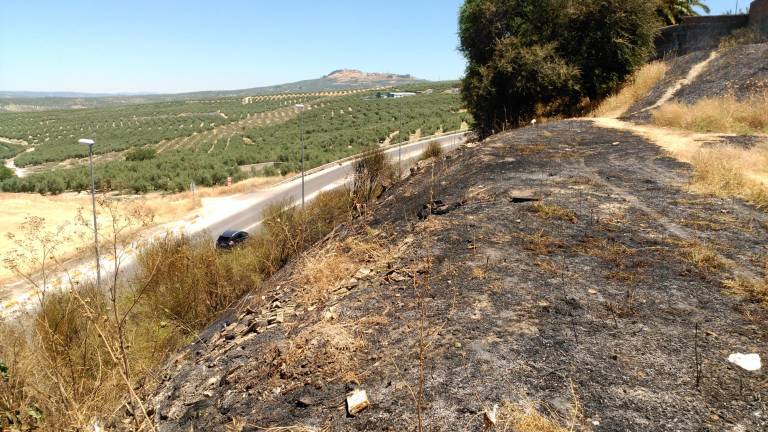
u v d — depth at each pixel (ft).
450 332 9.80
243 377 10.43
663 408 7.19
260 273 26.68
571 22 64.49
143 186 130.21
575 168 26.27
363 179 39.14
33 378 11.41
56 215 83.10
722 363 8.30
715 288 11.44
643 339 9.21
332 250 18.03
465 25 70.33
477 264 13.26
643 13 62.69
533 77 62.34
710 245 14.25
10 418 9.71
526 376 8.11
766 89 44.98
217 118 411.75
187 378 11.65
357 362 9.49
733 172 22.41
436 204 21.08
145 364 14.53
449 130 202.08
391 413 7.64
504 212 18.16
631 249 14.16
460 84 73.77
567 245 14.57
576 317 10.14
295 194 104.94
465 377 8.23
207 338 15.90
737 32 64.80
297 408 8.53
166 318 21.07
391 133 216.95
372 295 12.54
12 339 13.21
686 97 53.16
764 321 9.74
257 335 12.67
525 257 13.62
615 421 6.92
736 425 6.75
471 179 25.31
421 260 14.20
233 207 94.48
